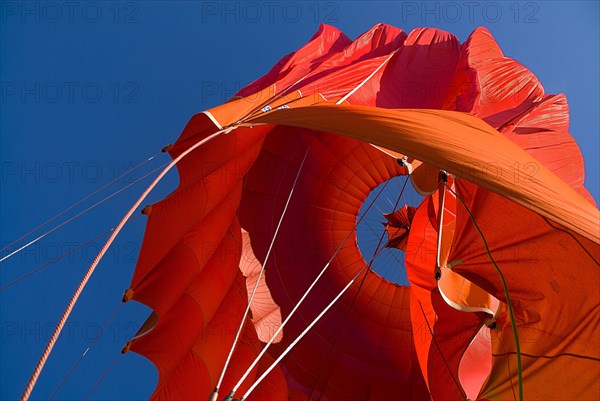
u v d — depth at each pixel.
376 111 5.44
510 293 5.29
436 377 7.03
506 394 5.00
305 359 10.65
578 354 4.71
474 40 9.51
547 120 8.66
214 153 7.91
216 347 8.25
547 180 4.67
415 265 8.48
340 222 11.66
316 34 10.55
